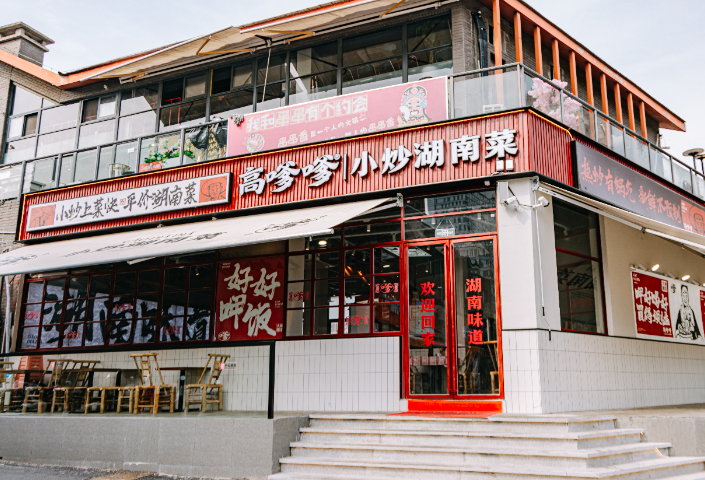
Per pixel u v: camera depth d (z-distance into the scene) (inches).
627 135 479.2
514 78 375.6
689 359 502.3
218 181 452.1
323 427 322.0
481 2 466.6
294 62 510.0
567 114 409.7
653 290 470.9
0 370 400.8
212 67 546.3
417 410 360.2
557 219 386.3
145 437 331.9
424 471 265.9
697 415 306.7
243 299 438.0
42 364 395.2
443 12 455.2
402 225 391.9
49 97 626.5
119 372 374.3
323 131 427.2
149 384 357.7
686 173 565.6
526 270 346.6
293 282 423.5
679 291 512.4
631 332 430.3
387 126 406.9
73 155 534.3
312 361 402.6
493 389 346.0
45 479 310.0
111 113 593.0
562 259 382.0
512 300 346.6
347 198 405.1
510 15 480.1
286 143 437.7
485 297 359.6
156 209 472.1
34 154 623.8
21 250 488.7
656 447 290.5
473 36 455.8
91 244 453.4
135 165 497.0
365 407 378.6
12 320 542.6
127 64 522.0
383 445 292.8
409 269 384.8
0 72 657.0
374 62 477.4
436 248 379.2
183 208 460.1
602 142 442.0
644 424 305.1
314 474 284.0
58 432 359.9
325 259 415.8
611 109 619.8
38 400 384.5
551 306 352.8
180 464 318.3
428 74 454.6
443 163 378.6
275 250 434.6
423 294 377.7
